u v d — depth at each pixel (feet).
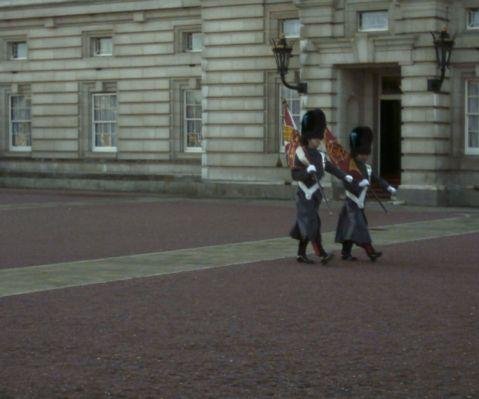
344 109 184.75
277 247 107.45
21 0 235.61
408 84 174.81
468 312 67.10
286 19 195.52
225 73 201.16
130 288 78.02
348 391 47.34
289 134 96.27
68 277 84.28
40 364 52.75
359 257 99.76
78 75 230.68
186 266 91.61
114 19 224.53
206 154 204.33
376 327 62.03
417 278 83.61
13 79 240.12
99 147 231.09
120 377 50.16
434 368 51.65
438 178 174.29
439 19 173.06
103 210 161.38
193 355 54.85
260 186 196.54
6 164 241.76
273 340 58.49
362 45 177.68
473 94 176.35
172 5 215.51
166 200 190.08
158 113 220.23
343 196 183.52
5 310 68.08
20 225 133.28
